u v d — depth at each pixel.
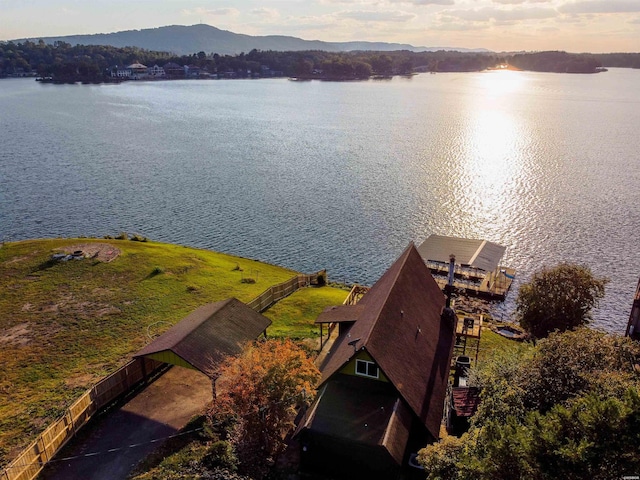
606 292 54.53
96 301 43.72
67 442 25.84
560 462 14.20
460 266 50.09
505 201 84.25
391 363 26.56
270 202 85.69
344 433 23.80
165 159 117.00
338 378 27.45
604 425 14.38
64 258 53.06
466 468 16.59
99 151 124.56
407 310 31.89
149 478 22.88
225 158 118.94
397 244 68.62
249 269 57.22
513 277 55.12
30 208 81.06
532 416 16.56
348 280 59.28
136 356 29.95
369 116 195.62
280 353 25.73
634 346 22.27
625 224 73.06
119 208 82.06
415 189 91.94
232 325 32.97
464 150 126.44
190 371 32.88
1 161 111.31
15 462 22.33
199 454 24.73
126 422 27.69
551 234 70.00
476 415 21.02
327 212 80.69
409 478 24.31
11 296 44.31
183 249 61.28
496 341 42.59
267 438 24.92
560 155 118.19
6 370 32.72
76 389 30.28
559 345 21.36
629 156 116.56
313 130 162.38
